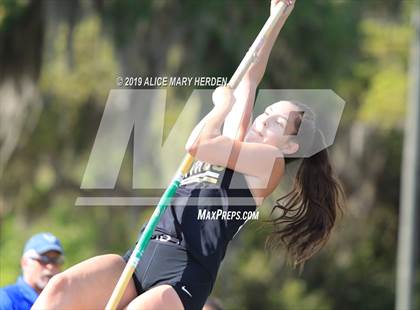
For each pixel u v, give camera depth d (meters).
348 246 70.50
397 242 74.06
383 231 71.69
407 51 68.25
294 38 54.78
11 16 52.47
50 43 52.59
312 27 55.22
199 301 15.21
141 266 15.41
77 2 50.97
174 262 15.25
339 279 70.06
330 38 56.19
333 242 69.69
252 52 15.91
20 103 55.47
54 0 50.94
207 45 52.16
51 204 58.84
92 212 59.47
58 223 58.47
